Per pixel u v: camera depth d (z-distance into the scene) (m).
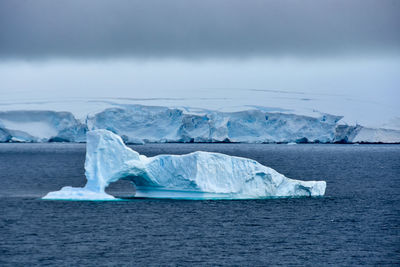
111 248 79.88
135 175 109.94
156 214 101.19
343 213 106.88
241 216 100.94
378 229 93.69
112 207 107.00
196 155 108.50
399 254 78.81
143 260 74.69
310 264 74.12
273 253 78.75
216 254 77.94
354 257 77.31
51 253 77.06
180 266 72.62
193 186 109.69
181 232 89.19
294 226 94.75
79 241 83.31
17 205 110.25
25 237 85.31
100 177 109.12
